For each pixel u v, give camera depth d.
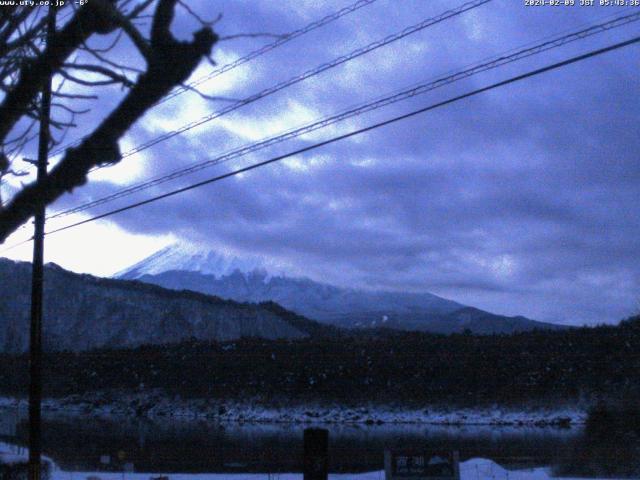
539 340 78.19
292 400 72.38
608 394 61.91
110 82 3.16
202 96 3.32
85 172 2.81
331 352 81.69
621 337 72.94
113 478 25.03
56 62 2.99
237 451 38.84
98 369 86.12
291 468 30.23
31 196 2.85
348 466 31.62
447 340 83.06
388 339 86.44
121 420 65.75
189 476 25.28
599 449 34.81
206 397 75.94
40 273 19.95
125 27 2.73
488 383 69.31
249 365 80.81
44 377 86.62
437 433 52.88
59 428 55.84
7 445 39.00
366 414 67.38
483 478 23.27
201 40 2.48
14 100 3.03
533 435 48.97
